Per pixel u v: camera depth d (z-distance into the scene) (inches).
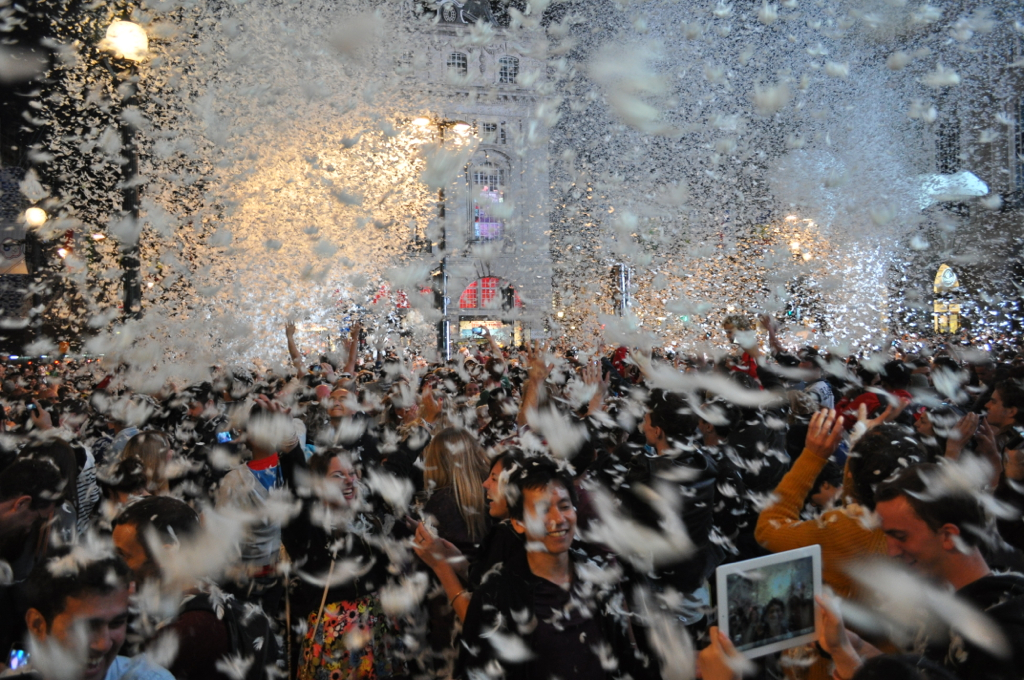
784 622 65.6
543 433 121.6
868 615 76.0
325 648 124.6
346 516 127.6
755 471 139.3
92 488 155.6
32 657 57.8
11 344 452.4
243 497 128.3
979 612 58.1
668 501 100.0
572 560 87.2
